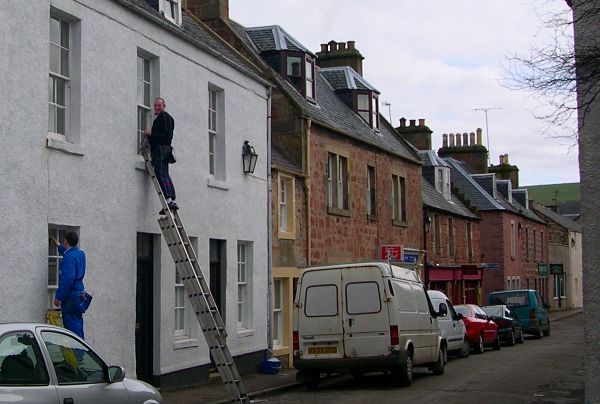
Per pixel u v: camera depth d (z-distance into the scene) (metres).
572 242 69.31
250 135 19.52
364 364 16.41
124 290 13.66
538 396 15.24
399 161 31.94
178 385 15.48
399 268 17.84
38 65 11.56
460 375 19.34
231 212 18.23
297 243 22.53
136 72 14.43
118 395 8.40
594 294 10.83
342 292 16.73
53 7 12.09
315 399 14.92
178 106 15.93
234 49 22.06
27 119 11.31
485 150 56.09
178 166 15.84
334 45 34.91
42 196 11.60
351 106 30.84
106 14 13.48
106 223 13.23
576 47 9.55
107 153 13.36
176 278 15.97
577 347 29.56
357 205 27.20
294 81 25.58
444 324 23.72
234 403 13.34
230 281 18.09
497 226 50.16
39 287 11.42
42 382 7.46
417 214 34.00
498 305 32.28
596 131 10.88
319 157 24.33
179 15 17.30
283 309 21.64
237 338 18.38
